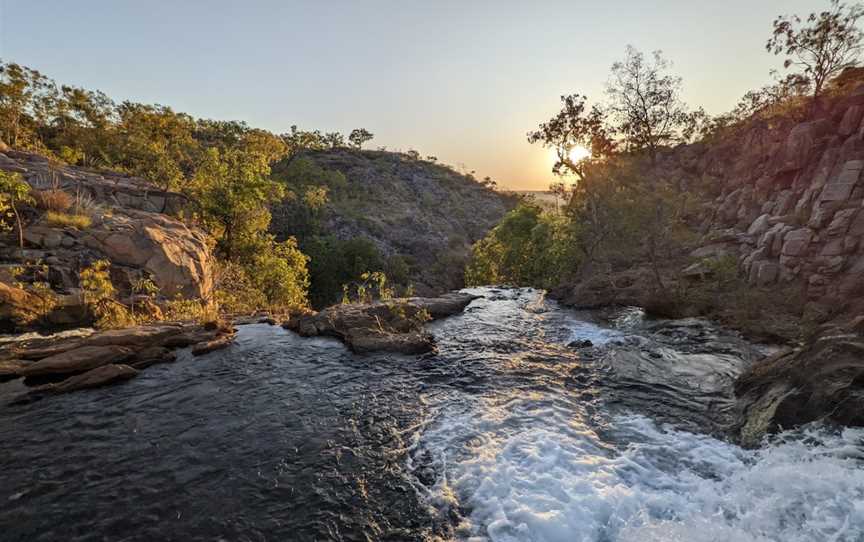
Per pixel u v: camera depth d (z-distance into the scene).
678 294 19.48
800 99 28.73
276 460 7.00
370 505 5.90
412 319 16.66
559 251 31.95
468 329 16.81
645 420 8.48
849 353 7.64
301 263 31.41
